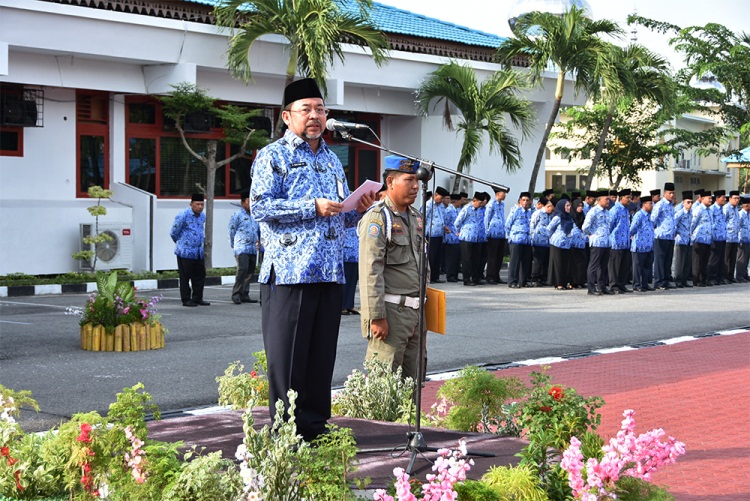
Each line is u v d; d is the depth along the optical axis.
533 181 29.28
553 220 22.94
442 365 11.62
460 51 29.05
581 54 27.62
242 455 4.59
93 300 12.83
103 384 10.20
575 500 4.89
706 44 38.47
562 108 33.22
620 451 4.96
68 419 8.59
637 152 40.56
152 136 23.33
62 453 5.58
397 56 26.27
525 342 13.62
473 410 6.98
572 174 50.72
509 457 5.98
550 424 5.86
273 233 6.10
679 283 24.83
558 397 6.03
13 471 5.56
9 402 6.44
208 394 9.77
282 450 4.75
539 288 23.23
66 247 21.31
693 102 40.34
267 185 6.05
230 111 22.36
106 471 5.32
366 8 23.83
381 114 28.47
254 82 24.30
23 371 10.88
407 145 28.83
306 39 21.45
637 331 15.06
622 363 11.98
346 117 27.42
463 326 15.33
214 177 23.89
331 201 5.90
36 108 20.64
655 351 13.02
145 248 22.22
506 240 24.62
